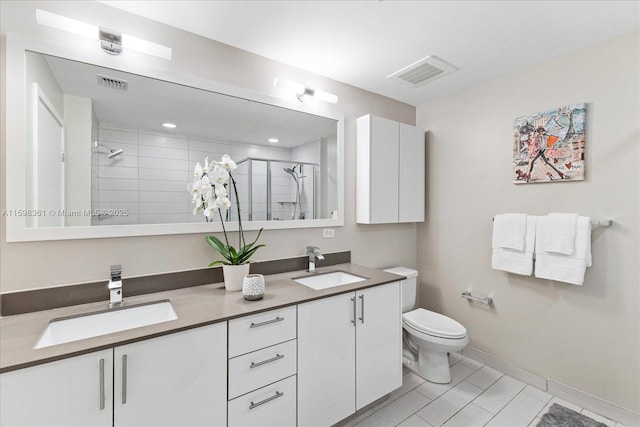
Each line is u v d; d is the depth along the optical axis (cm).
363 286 177
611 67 179
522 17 159
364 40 181
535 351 215
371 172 236
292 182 212
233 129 186
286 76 208
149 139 159
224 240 184
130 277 153
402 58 202
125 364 104
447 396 202
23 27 130
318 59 203
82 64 142
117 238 151
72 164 139
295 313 148
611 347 181
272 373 140
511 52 195
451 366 242
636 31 170
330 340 162
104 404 101
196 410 119
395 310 196
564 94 198
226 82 183
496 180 235
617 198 178
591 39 180
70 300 137
